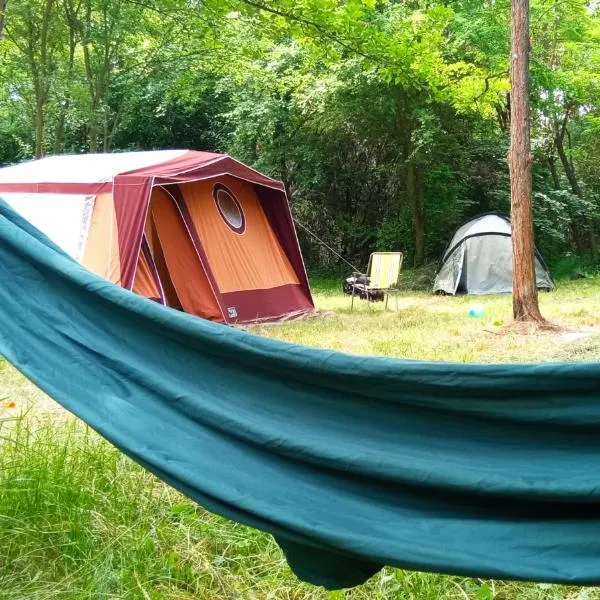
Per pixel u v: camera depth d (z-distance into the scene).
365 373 1.83
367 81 15.18
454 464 1.78
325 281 17.58
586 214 19.14
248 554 2.88
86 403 2.07
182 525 2.97
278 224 10.59
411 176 16.80
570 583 1.65
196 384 2.04
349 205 19.06
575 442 1.76
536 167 18.41
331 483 1.88
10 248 2.35
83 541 2.80
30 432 3.74
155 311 2.06
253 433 1.92
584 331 8.40
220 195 9.83
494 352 7.05
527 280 8.70
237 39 13.59
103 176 8.59
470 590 2.64
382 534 1.75
